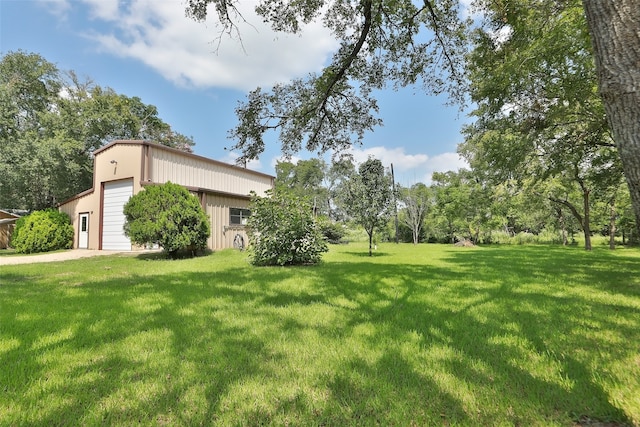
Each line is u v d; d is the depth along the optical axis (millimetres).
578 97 7066
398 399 1879
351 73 5699
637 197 1429
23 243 13055
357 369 2258
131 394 1910
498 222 24875
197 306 4008
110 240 13969
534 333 3066
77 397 1871
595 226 22828
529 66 6781
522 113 8352
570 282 6117
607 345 2748
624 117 1461
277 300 4391
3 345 2648
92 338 2828
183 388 1981
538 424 1654
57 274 6844
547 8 5516
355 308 3982
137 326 3178
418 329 3164
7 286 5387
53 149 15852
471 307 4074
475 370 2252
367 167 13469
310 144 6309
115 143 13742
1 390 1936
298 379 2109
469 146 24469
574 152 8984
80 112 20328
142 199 10078
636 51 1438
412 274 6984
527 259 11172
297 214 8742
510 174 10500
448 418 1703
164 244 9992
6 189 15531
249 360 2402
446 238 27844
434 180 29016
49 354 2475
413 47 5621
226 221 14242
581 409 1785
